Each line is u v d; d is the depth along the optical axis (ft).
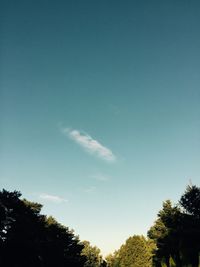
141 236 325.42
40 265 127.13
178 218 137.39
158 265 144.66
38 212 155.12
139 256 305.12
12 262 113.39
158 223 178.29
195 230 118.73
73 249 179.63
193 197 134.51
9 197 120.78
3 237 115.55
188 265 89.15
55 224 173.37
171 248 132.36
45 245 145.07
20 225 118.93
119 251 365.40
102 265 352.90
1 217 115.75
